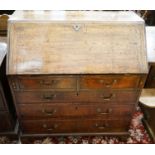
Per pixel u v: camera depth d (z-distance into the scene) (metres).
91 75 1.46
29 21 1.49
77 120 1.79
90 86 1.54
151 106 1.73
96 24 1.52
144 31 1.53
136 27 1.53
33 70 1.43
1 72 1.54
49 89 1.54
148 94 1.88
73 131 1.89
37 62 1.44
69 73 1.44
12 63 1.43
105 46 1.50
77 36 1.50
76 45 1.49
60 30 1.50
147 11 2.88
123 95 1.62
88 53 1.48
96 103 1.67
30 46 1.46
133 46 1.51
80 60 1.47
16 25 1.48
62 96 1.59
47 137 1.98
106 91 1.58
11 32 1.47
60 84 1.51
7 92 1.70
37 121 1.77
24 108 1.65
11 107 1.82
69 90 1.55
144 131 2.09
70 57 1.47
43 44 1.47
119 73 1.46
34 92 1.54
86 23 1.51
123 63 1.48
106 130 1.90
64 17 1.58
